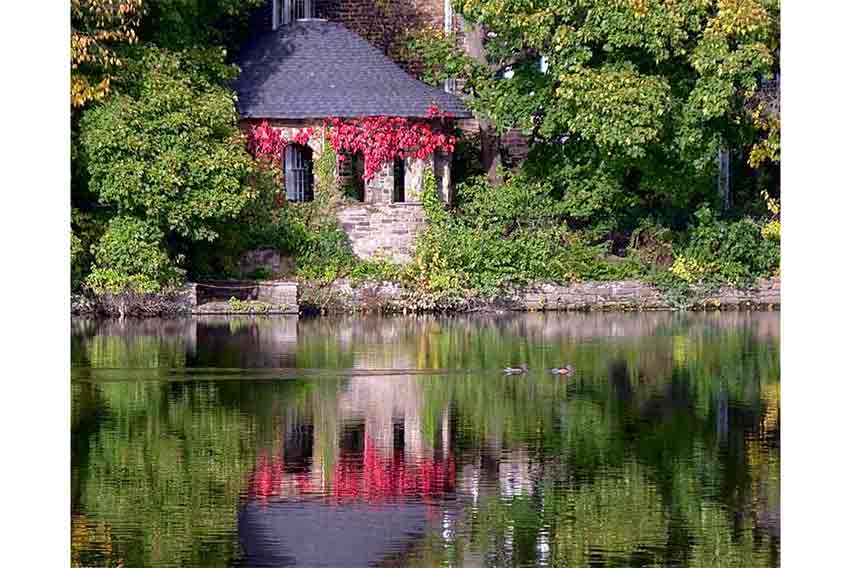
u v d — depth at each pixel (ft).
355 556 59.31
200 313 141.18
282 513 65.67
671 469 73.41
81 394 93.86
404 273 146.00
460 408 89.51
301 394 94.22
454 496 68.59
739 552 59.88
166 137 135.03
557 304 147.95
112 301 138.51
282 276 147.74
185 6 142.72
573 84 141.79
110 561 58.70
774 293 149.69
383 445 79.05
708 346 117.60
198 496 68.54
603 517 64.85
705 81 140.46
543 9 145.89
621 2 140.87
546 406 90.17
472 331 128.57
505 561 58.80
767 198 147.13
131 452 77.20
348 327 131.34
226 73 144.77
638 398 92.89
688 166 150.61
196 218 137.08
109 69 136.15
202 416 86.84
